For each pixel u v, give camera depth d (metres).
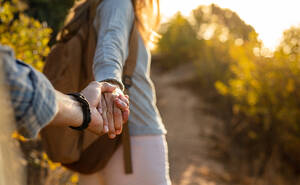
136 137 1.38
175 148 5.65
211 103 8.73
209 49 9.62
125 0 1.44
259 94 5.18
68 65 1.49
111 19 1.37
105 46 1.29
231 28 6.71
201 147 5.77
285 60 5.11
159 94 10.23
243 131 5.58
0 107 0.57
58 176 2.47
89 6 1.56
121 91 1.18
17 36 2.68
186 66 14.01
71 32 1.56
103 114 1.06
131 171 1.38
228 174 4.66
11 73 0.61
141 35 1.51
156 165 1.39
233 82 5.71
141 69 1.43
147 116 1.42
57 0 5.07
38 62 2.59
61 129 1.42
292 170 4.90
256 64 5.35
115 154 1.41
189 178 4.50
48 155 1.48
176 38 14.66
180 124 7.16
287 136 4.91
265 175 4.66
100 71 1.24
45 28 2.86
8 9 2.75
